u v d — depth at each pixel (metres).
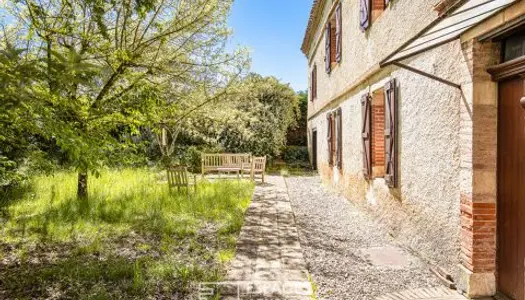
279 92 16.81
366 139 6.86
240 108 15.81
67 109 3.84
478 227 3.34
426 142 4.33
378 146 6.74
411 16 4.73
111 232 5.68
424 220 4.43
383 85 5.96
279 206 8.09
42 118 3.21
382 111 6.74
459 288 3.58
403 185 5.12
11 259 4.54
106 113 5.30
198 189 9.55
